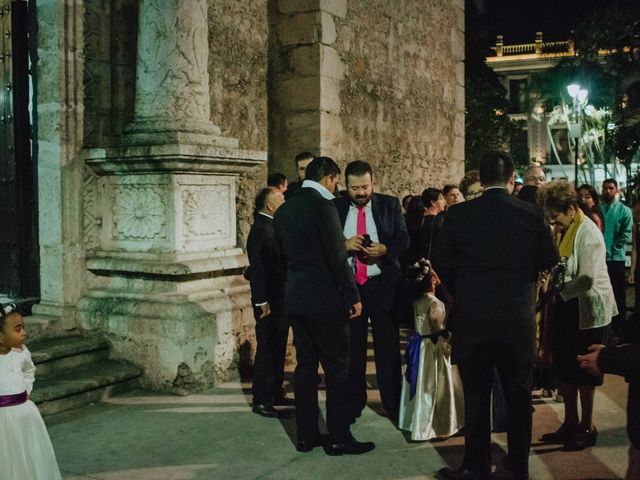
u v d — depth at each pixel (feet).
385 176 30.42
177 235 18.08
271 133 25.58
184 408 16.62
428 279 14.98
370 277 15.61
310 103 24.85
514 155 145.89
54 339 18.37
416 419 14.35
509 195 11.85
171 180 17.95
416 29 33.19
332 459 13.42
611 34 55.62
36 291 20.44
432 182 35.45
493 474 12.53
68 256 18.81
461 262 11.84
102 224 19.30
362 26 27.96
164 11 18.26
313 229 13.38
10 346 11.01
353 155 27.61
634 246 23.15
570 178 145.07
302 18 24.88
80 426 15.31
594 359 7.91
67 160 18.62
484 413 11.87
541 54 151.84
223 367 18.80
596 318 13.21
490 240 11.48
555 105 101.50
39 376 17.04
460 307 11.72
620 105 56.90
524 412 11.62
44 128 18.67
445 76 36.73
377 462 13.25
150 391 17.92
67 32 18.40
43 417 15.87
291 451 13.87
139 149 17.63
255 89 24.82
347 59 26.78
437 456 13.55
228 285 19.63
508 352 11.43
